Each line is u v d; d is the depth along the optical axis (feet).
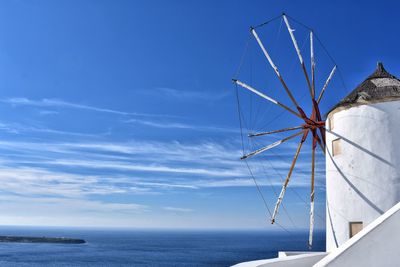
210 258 368.89
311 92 63.21
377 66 55.93
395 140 47.62
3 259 338.95
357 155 49.26
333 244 51.31
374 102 49.14
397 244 29.84
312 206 60.75
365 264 29.53
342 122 51.31
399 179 46.85
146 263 323.78
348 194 49.62
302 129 64.23
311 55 63.87
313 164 62.13
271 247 548.72
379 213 47.01
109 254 404.98
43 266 295.07
